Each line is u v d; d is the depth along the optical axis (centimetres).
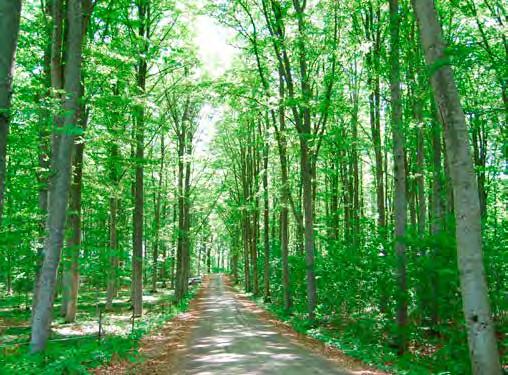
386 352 1219
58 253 1077
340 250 1806
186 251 3803
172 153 3266
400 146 1349
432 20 773
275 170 3250
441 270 1062
